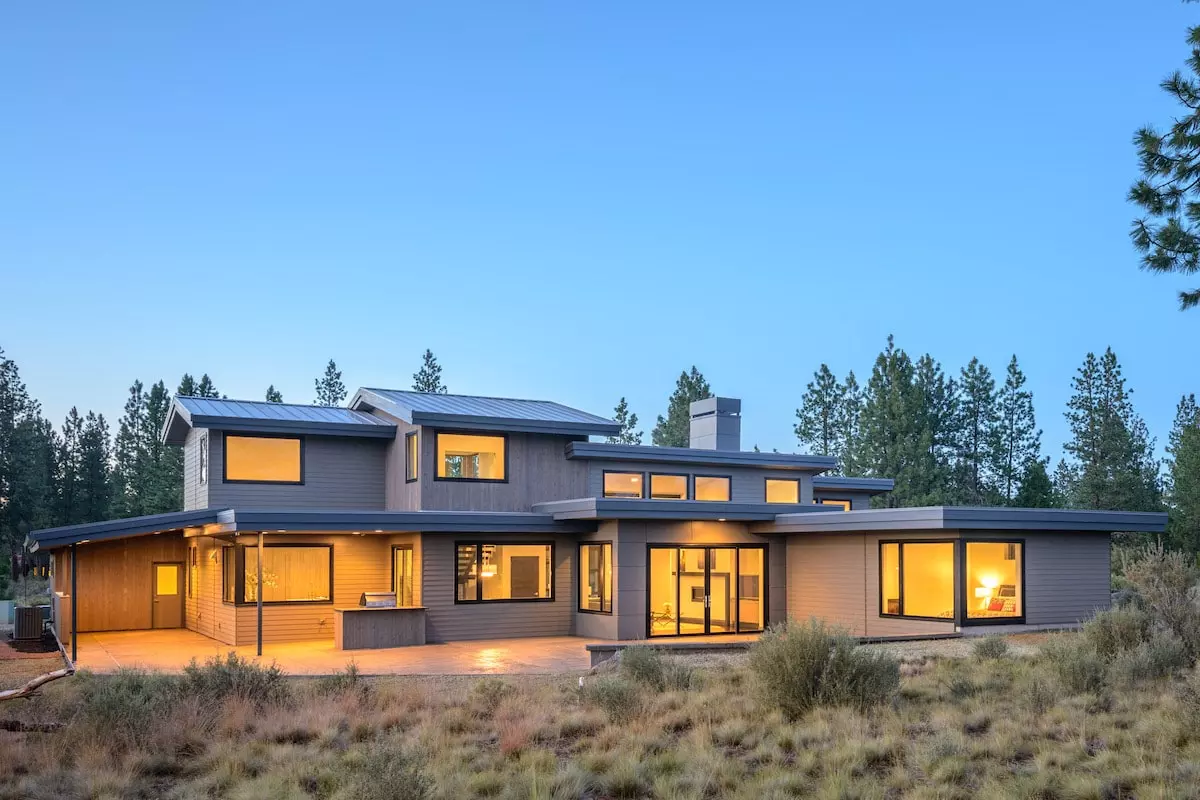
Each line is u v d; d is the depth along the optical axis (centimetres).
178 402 2494
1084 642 1422
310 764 938
